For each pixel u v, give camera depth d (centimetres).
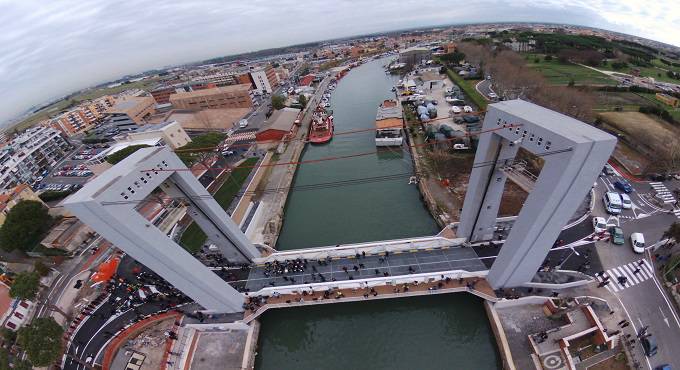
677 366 3412
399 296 4478
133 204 3406
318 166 8931
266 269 5094
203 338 4388
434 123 9738
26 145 11881
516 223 3731
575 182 3097
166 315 4612
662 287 4169
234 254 5159
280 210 6906
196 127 12712
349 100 14450
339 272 4841
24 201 6819
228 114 13738
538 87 9238
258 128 11806
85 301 5219
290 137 10494
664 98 8894
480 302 4453
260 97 16950
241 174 8394
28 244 6638
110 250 6394
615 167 6469
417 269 4725
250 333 4353
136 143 10106
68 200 3055
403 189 7394
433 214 6284
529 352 3722
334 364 4219
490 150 4006
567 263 4619
